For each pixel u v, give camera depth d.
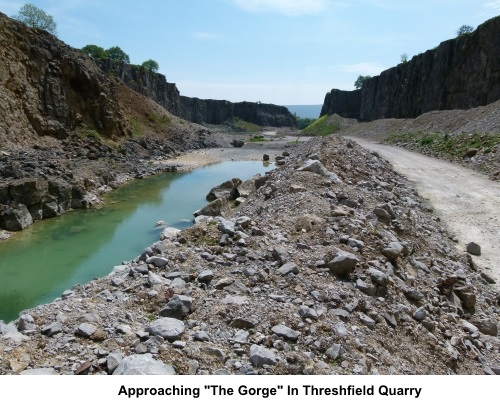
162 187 40.88
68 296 10.40
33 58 47.97
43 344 7.71
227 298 9.80
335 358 8.12
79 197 31.55
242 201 29.20
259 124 180.88
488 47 66.50
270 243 12.97
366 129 89.88
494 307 13.30
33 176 29.67
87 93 54.62
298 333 8.65
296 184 20.92
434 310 11.65
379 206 17.61
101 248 22.48
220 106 166.50
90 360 7.36
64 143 46.72
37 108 46.44
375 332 9.50
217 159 64.44
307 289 10.53
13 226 25.19
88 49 106.56
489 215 22.73
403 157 44.22
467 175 33.22
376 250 13.18
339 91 142.75
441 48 80.06
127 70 102.88
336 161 26.73
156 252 12.45
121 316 8.93
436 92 80.50
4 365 7.04
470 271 15.75
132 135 63.12
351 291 10.73
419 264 14.09
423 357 9.46
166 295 9.79
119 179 42.88
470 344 10.62
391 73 105.25
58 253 21.69
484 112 49.97
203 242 12.99
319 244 13.13
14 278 18.53
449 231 20.44
